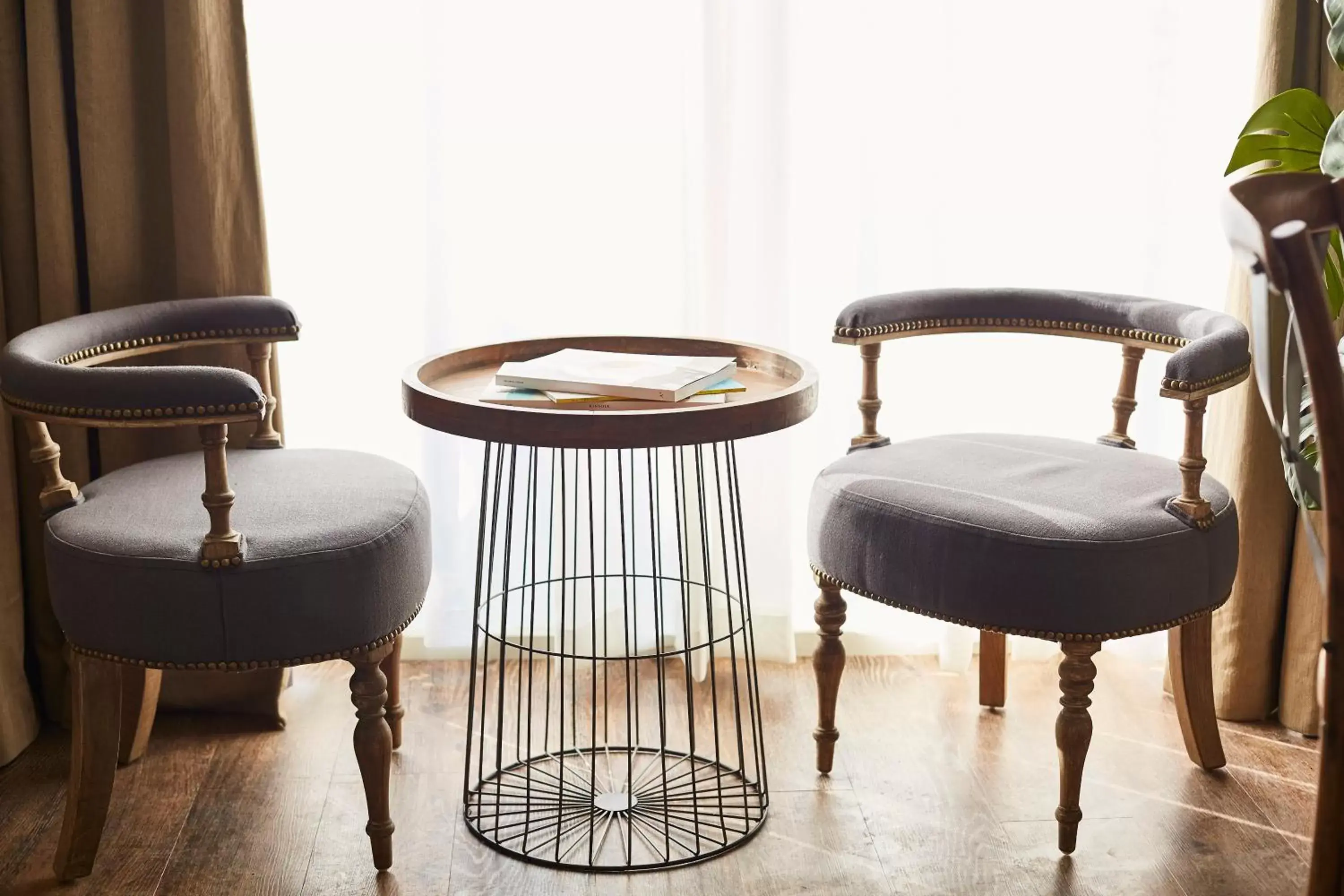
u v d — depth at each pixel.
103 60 2.22
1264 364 0.99
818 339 2.66
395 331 2.61
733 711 2.50
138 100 2.27
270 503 1.94
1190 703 2.22
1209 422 2.47
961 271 2.61
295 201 2.54
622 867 1.97
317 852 2.03
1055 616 1.85
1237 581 2.41
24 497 2.34
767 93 2.46
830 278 2.63
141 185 2.30
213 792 2.20
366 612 1.84
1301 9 2.27
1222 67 2.58
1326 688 0.99
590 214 2.56
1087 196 2.59
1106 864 2.00
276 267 2.56
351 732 2.41
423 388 1.89
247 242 2.33
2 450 2.25
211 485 1.74
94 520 1.87
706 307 2.54
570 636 2.69
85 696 1.88
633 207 2.56
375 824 1.95
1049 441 2.27
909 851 2.03
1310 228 1.06
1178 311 2.11
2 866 1.98
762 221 2.52
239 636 1.78
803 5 2.51
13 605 2.31
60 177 2.24
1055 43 2.53
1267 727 2.45
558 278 2.58
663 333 2.63
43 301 2.28
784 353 2.13
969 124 2.54
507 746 2.37
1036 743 2.38
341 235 2.56
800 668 2.69
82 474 2.34
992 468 2.10
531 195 2.54
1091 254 2.62
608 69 2.50
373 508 1.93
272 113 2.50
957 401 2.66
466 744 2.23
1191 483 1.90
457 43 2.45
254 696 2.42
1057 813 2.01
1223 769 2.28
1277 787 2.22
